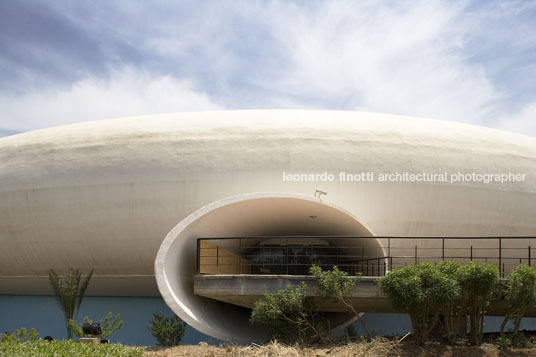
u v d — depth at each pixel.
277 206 15.23
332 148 17.12
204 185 16.80
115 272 17.92
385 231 17.12
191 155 17.06
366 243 16.70
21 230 17.94
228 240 17.03
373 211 16.97
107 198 17.12
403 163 17.19
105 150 17.55
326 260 19.22
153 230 16.98
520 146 19.03
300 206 15.14
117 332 18.73
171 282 13.41
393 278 11.29
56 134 18.88
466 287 11.37
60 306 18.42
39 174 17.77
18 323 19.84
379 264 16.91
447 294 10.80
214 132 17.53
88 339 10.69
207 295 13.44
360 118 18.59
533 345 11.95
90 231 17.31
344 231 16.92
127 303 18.97
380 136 17.61
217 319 14.62
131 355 9.16
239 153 17.00
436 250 17.53
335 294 12.25
